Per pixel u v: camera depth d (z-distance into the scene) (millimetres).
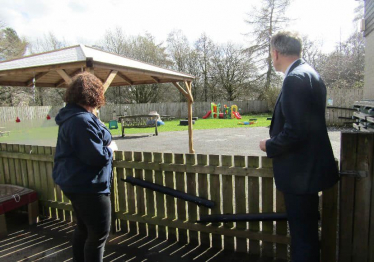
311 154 1597
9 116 18422
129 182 2943
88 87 1841
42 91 25625
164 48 30531
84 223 1963
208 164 2582
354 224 1948
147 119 14555
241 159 2434
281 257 2402
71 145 1756
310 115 1521
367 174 1871
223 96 31516
